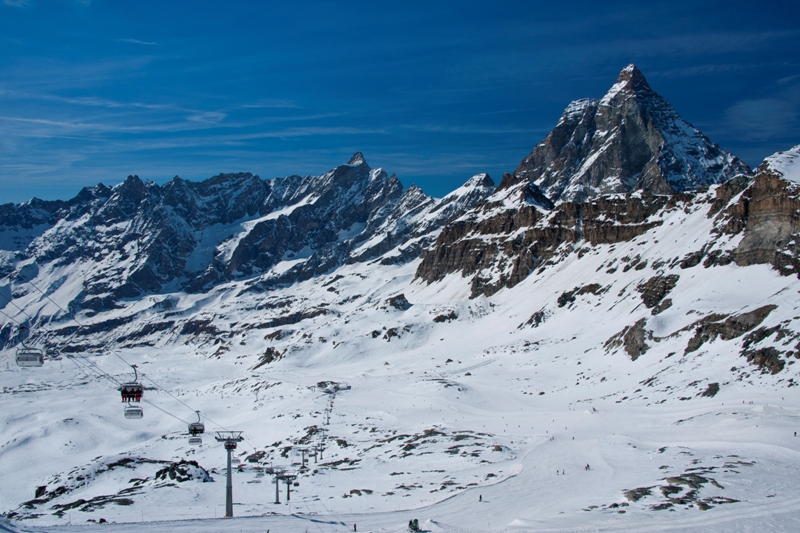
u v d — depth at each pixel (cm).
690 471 8475
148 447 17175
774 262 19125
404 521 7281
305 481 11125
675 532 6122
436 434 14350
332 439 15275
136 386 7244
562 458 10738
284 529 6888
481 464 11138
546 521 6762
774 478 7862
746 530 6134
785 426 10381
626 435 12025
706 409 12838
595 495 8000
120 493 10169
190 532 6700
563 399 17200
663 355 17538
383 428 15925
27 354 6197
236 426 19012
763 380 13375
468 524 7044
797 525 6222
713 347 16225
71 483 11988
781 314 15238
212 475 11931
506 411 16875
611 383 17400
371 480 10756
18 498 13500
